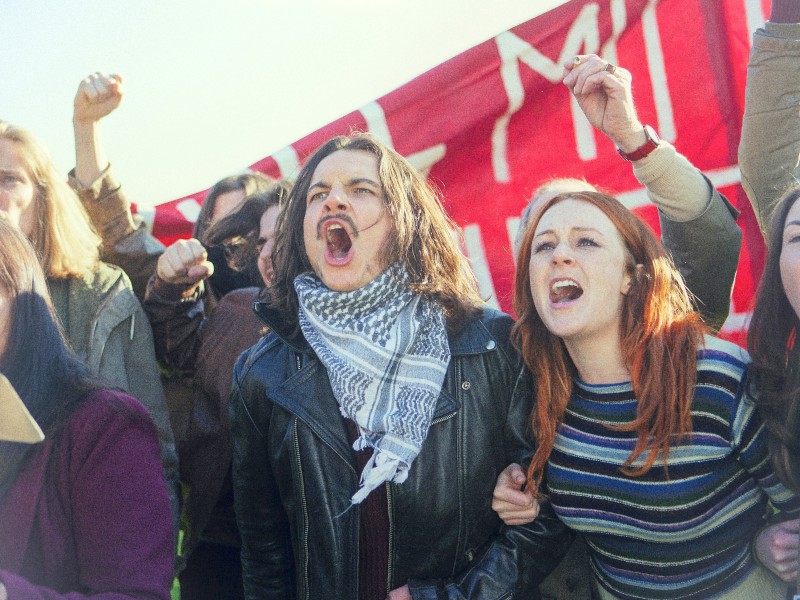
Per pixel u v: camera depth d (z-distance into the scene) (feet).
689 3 11.07
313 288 7.93
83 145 9.24
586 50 11.34
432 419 7.39
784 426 6.64
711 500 6.90
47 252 8.57
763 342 6.91
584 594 8.20
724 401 6.91
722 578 7.00
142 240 9.63
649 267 7.25
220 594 9.52
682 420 6.88
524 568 7.39
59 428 5.58
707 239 8.21
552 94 11.44
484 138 11.51
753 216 10.77
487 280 11.38
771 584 7.11
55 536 5.44
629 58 11.23
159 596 5.36
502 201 11.46
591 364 7.30
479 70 11.55
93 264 8.88
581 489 7.20
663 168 8.02
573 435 7.29
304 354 7.82
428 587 7.22
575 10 11.40
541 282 7.28
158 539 5.55
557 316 7.16
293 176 11.54
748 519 7.04
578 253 7.17
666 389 6.95
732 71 10.95
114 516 5.47
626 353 7.14
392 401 7.37
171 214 12.23
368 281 7.81
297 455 7.50
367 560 7.36
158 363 9.53
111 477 5.54
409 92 11.67
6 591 4.69
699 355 7.06
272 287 8.38
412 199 8.15
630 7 11.19
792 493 6.88
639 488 6.97
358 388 7.41
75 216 8.82
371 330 7.60
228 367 9.49
